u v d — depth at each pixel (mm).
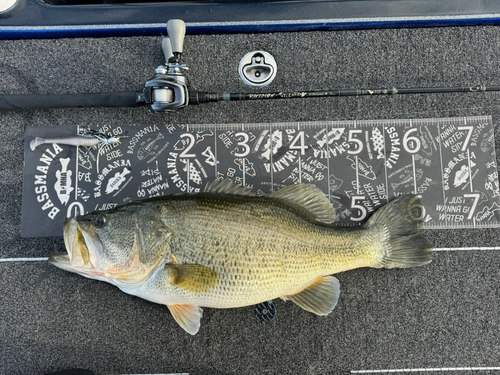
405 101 739
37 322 707
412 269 726
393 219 677
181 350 709
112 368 703
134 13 726
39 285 712
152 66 743
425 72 744
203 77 741
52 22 723
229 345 712
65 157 722
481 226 722
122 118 731
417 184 726
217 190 640
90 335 707
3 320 706
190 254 597
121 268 597
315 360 710
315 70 743
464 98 738
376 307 719
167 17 727
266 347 711
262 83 741
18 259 714
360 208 723
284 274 613
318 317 717
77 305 712
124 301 715
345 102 739
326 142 731
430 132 733
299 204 646
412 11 729
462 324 717
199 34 744
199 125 732
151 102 671
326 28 742
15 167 724
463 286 721
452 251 726
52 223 713
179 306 645
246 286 602
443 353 712
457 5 729
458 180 727
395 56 745
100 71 739
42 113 730
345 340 713
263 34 745
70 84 737
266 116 736
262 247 604
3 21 721
